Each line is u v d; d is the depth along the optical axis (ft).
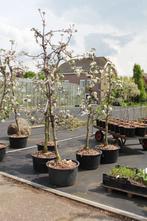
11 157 29.27
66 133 44.42
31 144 35.70
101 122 36.42
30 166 26.12
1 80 31.24
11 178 22.54
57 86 25.85
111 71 28.12
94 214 16.37
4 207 17.12
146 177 19.19
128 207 17.24
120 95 31.50
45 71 22.68
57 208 17.11
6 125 51.83
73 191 19.84
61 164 21.49
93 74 26.35
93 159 24.88
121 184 19.16
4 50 29.09
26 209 16.89
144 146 33.35
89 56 25.44
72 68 25.39
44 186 20.65
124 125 32.65
